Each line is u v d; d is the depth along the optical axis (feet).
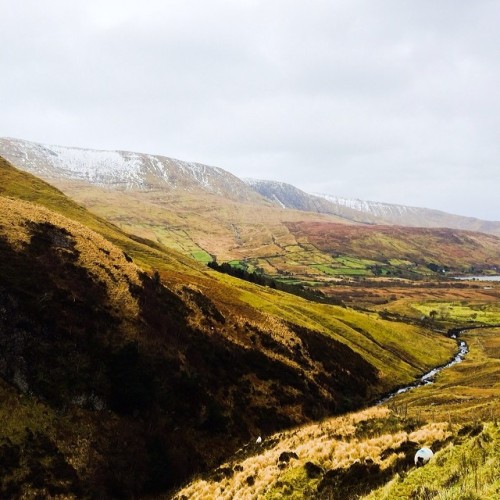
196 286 293.84
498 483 47.26
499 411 144.87
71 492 114.83
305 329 319.06
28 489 109.40
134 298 200.44
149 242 511.81
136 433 143.95
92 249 219.82
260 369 228.63
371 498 67.67
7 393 129.70
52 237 208.64
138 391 155.53
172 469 138.72
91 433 134.31
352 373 297.74
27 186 457.68
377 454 94.73
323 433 125.29
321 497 83.51
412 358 391.65
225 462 143.33
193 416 165.68
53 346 150.61
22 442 119.03
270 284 572.10
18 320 148.36
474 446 68.13
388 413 137.90
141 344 176.45
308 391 238.68
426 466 70.33
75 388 143.95
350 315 437.17
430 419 139.64
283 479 95.61
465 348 488.85
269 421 193.77
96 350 160.45
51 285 172.86
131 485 127.03
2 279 159.43
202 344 213.25
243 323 267.39
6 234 189.98
